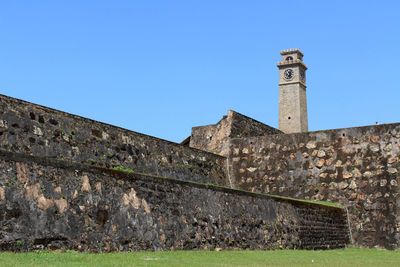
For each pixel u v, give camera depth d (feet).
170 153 76.69
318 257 59.11
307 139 89.56
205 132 99.76
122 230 49.21
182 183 57.16
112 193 49.08
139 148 70.03
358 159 85.30
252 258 53.26
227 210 62.18
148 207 52.54
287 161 90.07
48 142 56.65
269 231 67.46
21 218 41.09
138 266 39.78
